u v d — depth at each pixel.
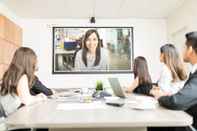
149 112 1.46
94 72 5.73
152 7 4.98
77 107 1.73
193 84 1.54
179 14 4.97
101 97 2.56
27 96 2.07
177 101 1.52
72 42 5.76
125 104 1.84
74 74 5.71
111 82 2.62
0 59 4.23
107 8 5.04
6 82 2.04
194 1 4.14
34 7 4.89
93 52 5.75
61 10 5.14
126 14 5.51
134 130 1.44
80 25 5.79
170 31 5.59
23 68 2.14
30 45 5.74
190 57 1.72
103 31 5.79
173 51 2.74
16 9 5.01
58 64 5.72
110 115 1.36
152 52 5.81
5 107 1.96
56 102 2.14
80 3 4.68
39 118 1.29
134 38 5.80
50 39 5.76
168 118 1.25
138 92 3.40
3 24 4.37
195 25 4.12
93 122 1.19
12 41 4.90
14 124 1.19
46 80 5.70
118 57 5.77
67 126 1.19
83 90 3.59
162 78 2.74
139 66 3.48
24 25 5.75
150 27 5.85
